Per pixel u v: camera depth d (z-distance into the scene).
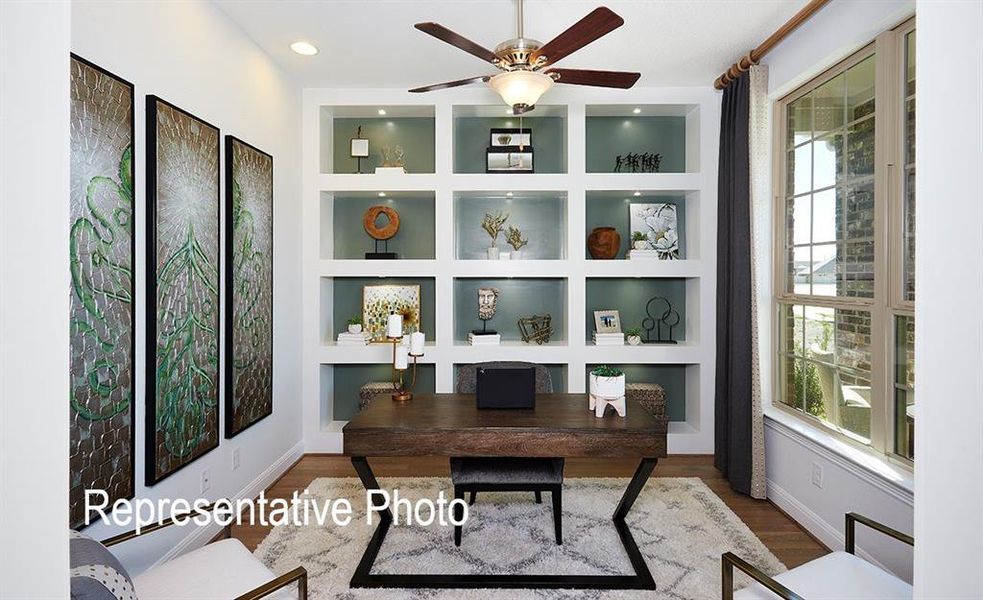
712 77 3.93
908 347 2.35
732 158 3.60
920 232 0.53
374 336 4.46
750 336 3.36
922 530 0.52
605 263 4.18
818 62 2.83
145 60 2.28
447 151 4.16
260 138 3.41
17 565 0.47
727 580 1.57
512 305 4.55
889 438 2.43
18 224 0.47
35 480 0.48
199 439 2.65
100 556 1.27
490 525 2.84
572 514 2.98
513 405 2.72
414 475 3.66
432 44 3.38
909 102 2.34
